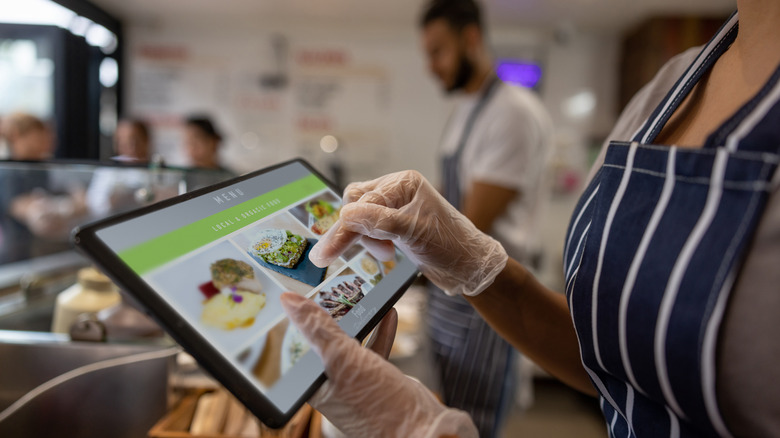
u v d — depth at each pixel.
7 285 1.21
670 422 0.50
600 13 3.06
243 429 0.91
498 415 1.40
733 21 0.57
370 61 3.58
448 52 1.58
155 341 0.92
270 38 3.55
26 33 2.82
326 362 0.49
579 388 0.74
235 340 0.47
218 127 3.62
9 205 1.33
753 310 0.42
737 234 0.42
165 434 0.83
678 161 0.48
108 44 3.42
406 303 1.84
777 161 0.41
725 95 0.53
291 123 3.64
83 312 1.02
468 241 0.68
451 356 1.43
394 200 0.64
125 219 0.48
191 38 3.55
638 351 0.49
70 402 0.87
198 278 0.49
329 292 0.59
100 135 3.29
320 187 0.74
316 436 0.91
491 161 1.50
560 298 0.75
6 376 0.90
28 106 2.92
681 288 0.45
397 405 0.49
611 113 3.53
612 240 0.53
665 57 3.03
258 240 0.58
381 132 3.63
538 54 3.50
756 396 0.42
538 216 1.71
